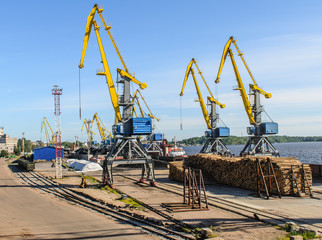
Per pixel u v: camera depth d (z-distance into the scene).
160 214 19.08
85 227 16.19
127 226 16.44
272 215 18.12
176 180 35.72
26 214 19.34
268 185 25.94
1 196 26.38
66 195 26.83
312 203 21.70
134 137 34.44
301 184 24.97
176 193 26.69
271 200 23.05
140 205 22.08
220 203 22.05
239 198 24.06
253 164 27.67
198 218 17.70
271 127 54.75
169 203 21.80
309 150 169.25
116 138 33.53
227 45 55.81
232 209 19.92
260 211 19.25
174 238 14.02
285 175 24.73
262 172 25.88
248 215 18.17
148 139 89.75
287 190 24.69
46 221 17.50
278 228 15.55
